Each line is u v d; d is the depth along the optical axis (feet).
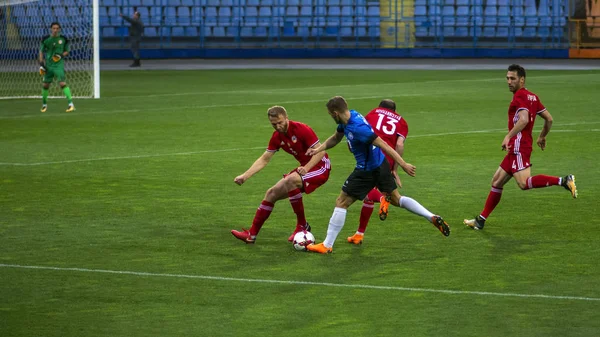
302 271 41.09
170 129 97.45
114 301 36.47
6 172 69.67
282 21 261.03
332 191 61.57
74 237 47.96
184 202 57.72
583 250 44.80
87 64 201.98
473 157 76.54
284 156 77.77
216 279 39.73
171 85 163.02
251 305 35.86
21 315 34.68
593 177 66.13
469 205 56.70
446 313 34.68
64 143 86.43
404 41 256.32
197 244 46.47
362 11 261.44
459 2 261.65
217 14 262.06
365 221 46.42
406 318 34.12
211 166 72.28
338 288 38.24
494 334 32.22
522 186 48.37
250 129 97.19
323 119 107.55
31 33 210.18
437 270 41.14
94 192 61.26
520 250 44.96
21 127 100.07
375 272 40.86
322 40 256.73
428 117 108.58
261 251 45.01
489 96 138.00
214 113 114.32
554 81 166.81
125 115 112.68
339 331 32.68
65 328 33.12
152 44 253.65
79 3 208.23
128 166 72.28
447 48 248.73
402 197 45.19
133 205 56.80
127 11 260.01
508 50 248.52
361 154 43.52
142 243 46.65
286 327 33.12
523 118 47.65
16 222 51.70
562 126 97.71
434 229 50.01
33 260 43.11
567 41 252.01
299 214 46.73
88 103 129.90
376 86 158.92
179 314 34.73
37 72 194.08
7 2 189.47
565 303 35.86
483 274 40.37
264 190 62.03
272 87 157.69
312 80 174.70
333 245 46.32
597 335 32.01
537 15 259.19
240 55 252.42
